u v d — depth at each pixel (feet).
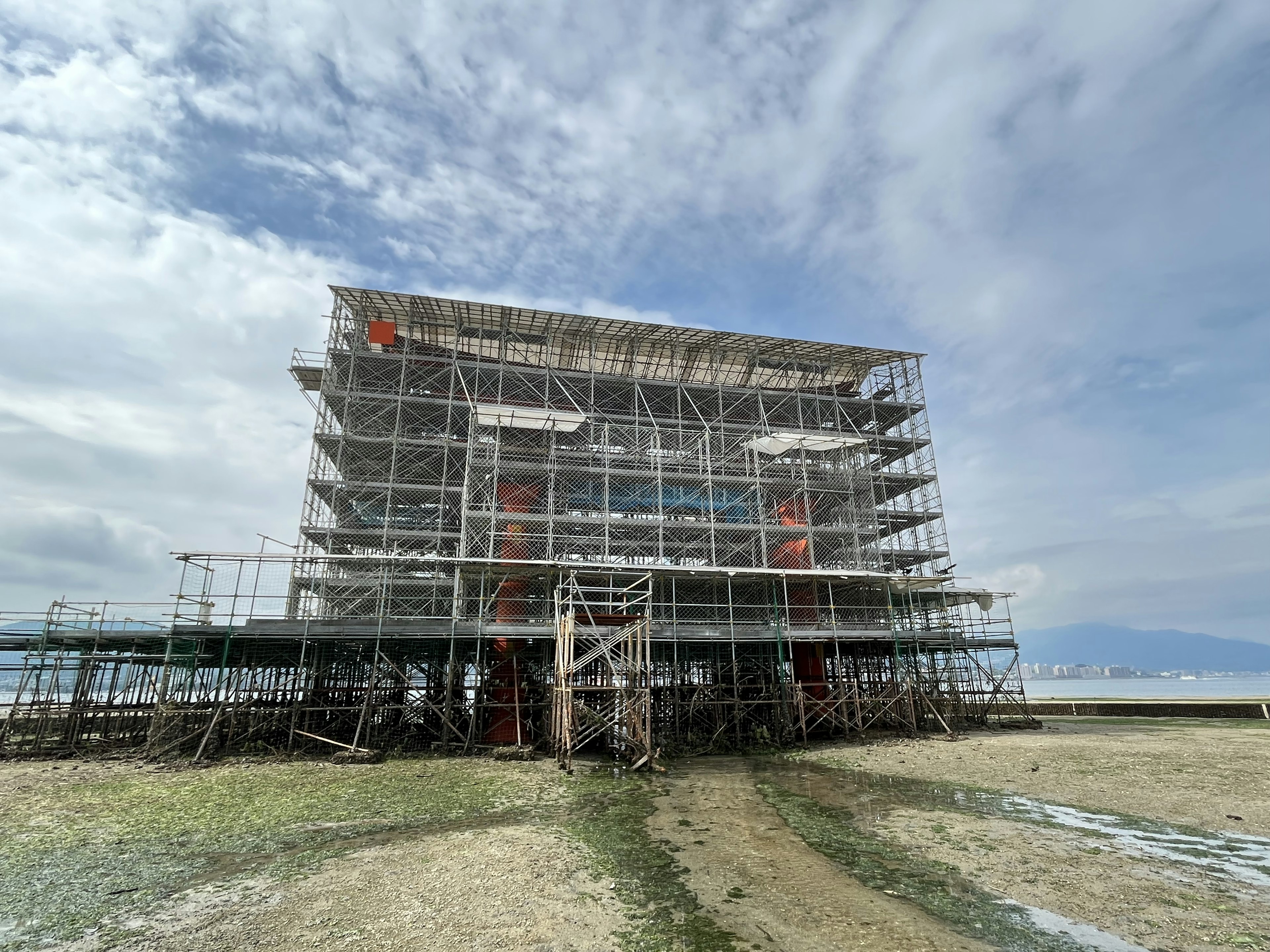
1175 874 39.63
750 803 58.95
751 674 106.83
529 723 89.56
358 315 119.44
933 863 42.32
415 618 88.28
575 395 128.98
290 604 94.38
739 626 100.58
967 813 55.36
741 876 39.75
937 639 112.27
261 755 79.87
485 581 93.25
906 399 142.31
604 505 115.65
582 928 32.07
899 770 75.20
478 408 105.70
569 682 78.13
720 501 122.83
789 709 95.61
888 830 50.06
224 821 51.88
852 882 38.81
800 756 85.71
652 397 133.28
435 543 112.47
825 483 126.21
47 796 60.29
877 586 111.96
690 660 111.65
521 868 40.27
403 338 123.24
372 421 117.50
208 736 78.18
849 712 106.22
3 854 43.80
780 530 115.44
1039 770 73.82
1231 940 30.66
